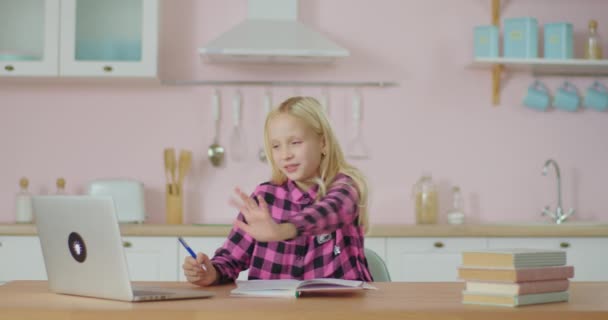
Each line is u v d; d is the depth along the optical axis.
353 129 4.01
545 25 3.87
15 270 3.47
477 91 4.04
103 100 3.97
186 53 3.98
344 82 4.00
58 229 1.55
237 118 3.97
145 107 3.98
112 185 3.75
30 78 3.73
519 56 3.84
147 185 3.96
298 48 3.63
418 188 3.86
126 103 3.98
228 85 3.99
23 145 3.96
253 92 3.99
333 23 4.02
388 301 1.45
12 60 3.63
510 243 3.48
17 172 3.96
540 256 1.43
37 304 1.41
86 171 3.96
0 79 3.78
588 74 4.06
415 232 3.46
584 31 4.07
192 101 3.98
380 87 4.02
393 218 3.99
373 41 4.02
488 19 4.03
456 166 4.02
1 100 3.96
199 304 1.39
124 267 1.42
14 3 3.65
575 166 4.05
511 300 1.37
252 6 3.79
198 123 3.98
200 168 3.97
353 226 1.91
